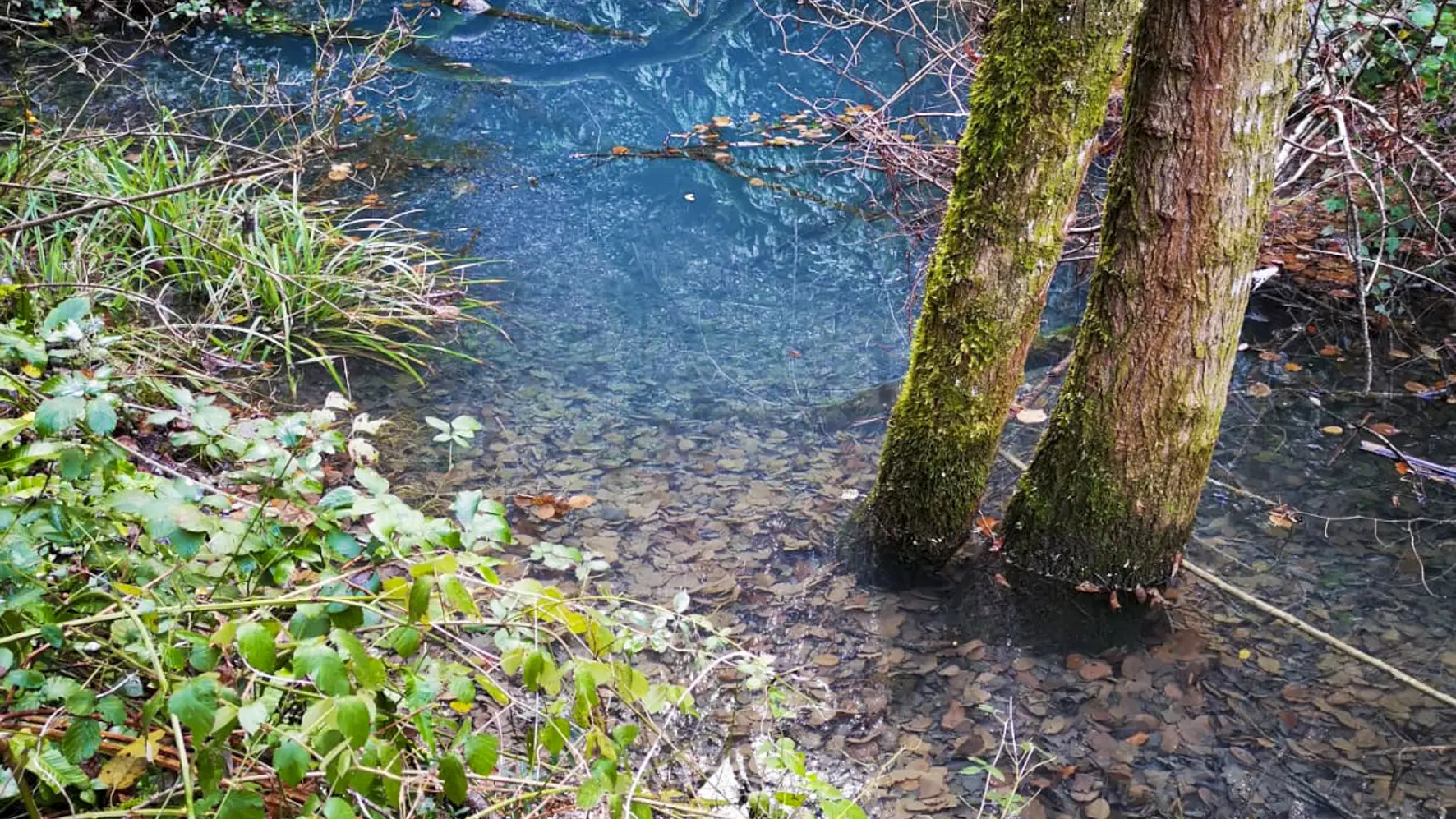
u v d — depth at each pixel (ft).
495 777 6.35
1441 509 11.27
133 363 11.35
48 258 12.73
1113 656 9.34
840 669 9.11
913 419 10.03
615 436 12.03
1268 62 8.11
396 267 14.82
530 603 6.01
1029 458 12.02
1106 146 14.84
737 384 13.17
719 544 10.45
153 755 5.02
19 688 5.01
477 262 15.75
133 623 5.04
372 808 5.77
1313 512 11.27
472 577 6.25
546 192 18.04
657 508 10.90
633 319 14.57
